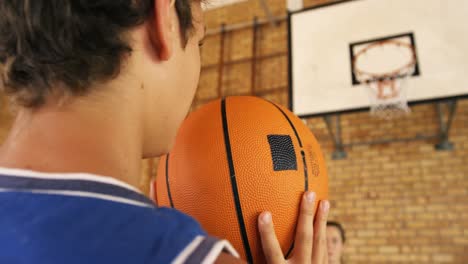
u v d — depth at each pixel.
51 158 0.30
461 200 2.83
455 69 2.26
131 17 0.34
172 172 0.67
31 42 0.33
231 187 0.63
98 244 0.24
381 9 2.57
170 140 0.43
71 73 0.32
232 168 0.64
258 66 3.73
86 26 0.32
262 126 0.68
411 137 3.08
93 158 0.31
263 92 3.63
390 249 2.89
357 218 3.03
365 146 3.18
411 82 2.33
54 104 0.32
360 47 2.52
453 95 2.21
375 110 2.38
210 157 0.65
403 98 2.31
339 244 2.01
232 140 0.66
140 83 0.36
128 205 0.27
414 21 2.46
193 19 0.45
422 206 2.90
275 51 3.72
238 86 3.73
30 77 0.33
